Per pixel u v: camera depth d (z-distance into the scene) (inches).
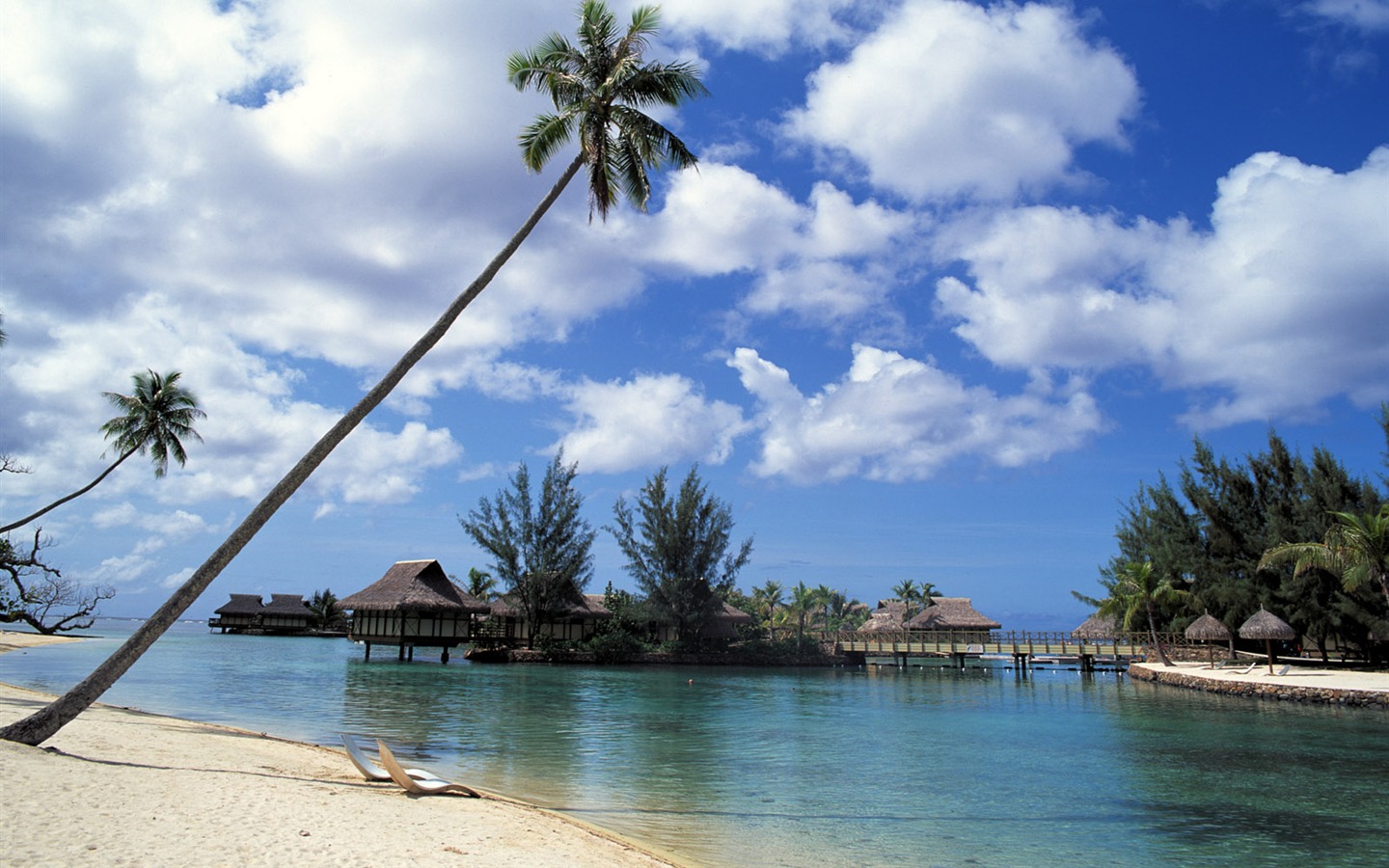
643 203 780.6
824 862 408.2
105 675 459.8
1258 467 1893.5
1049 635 2150.6
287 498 534.3
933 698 1376.7
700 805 528.1
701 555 2400.3
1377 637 1550.2
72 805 305.1
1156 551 2065.7
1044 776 650.8
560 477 2314.2
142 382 1588.3
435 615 1950.1
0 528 1255.5
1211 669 1659.7
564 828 404.8
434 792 444.5
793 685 1688.0
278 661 1926.7
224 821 314.5
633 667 2142.0
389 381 580.4
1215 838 468.8
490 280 641.0
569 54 757.3
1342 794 589.3
